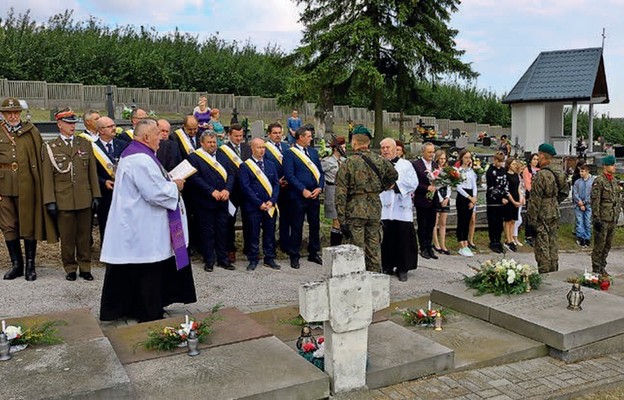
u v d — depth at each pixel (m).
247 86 49.22
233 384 4.41
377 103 30.05
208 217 8.47
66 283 7.51
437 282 8.77
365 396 4.65
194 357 4.89
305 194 8.88
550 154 8.85
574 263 12.02
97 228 10.06
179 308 6.91
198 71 47.53
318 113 29.50
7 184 7.38
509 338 6.05
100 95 39.19
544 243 8.85
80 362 4.43
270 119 43.75
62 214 7.44
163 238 6.02
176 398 4.20
